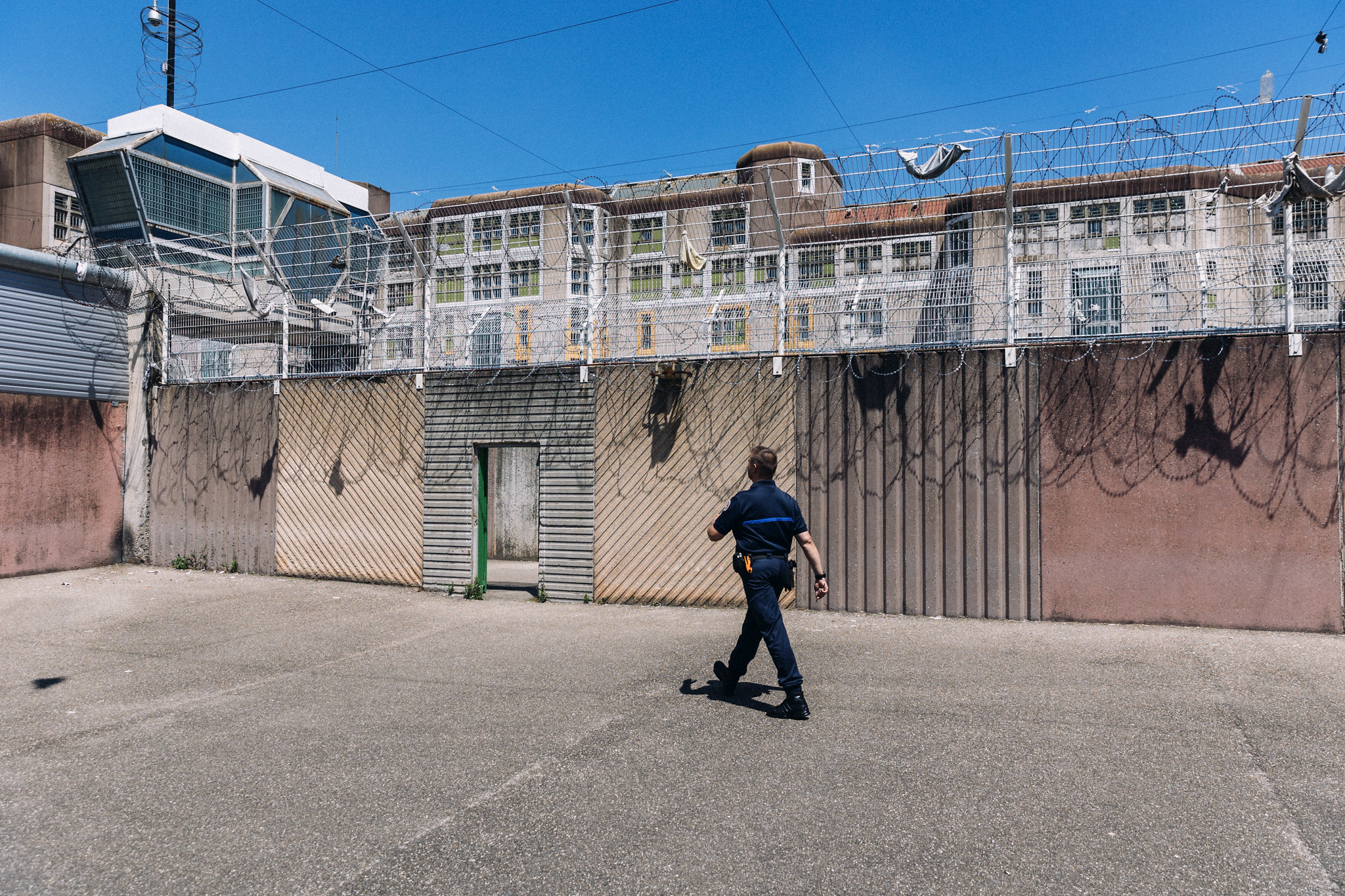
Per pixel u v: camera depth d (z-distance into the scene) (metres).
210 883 3.13
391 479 10.89
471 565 10.33
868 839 3.44
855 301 9.27
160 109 17.36
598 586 9.77
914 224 9.42
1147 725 4.90
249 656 7.07
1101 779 4.07
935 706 5.34
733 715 5.20
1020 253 9.32
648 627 8.27
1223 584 7.75
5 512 11.12
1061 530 8.23
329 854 3.36
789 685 5.07
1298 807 3.69
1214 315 8.16
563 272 11.02
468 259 11.61
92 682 6.29
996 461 8.43
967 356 8.56
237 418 11.91
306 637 7.83
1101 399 8.14
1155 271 8.37
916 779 4.09
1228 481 7.75
